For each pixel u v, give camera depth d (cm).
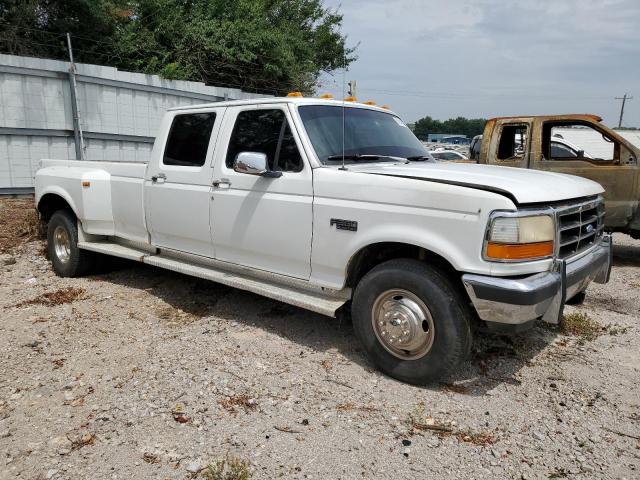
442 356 353
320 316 505
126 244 607
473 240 334
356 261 398
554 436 313
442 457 294
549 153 835
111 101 1191
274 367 398
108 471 281
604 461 291
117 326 484
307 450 299
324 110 454
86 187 591
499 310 330
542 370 398
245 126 468
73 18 1463
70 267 635
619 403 351
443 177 367
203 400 350
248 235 454
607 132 770
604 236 457
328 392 362
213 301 554
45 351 427
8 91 1039
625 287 641
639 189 744
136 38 1546
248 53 1658
